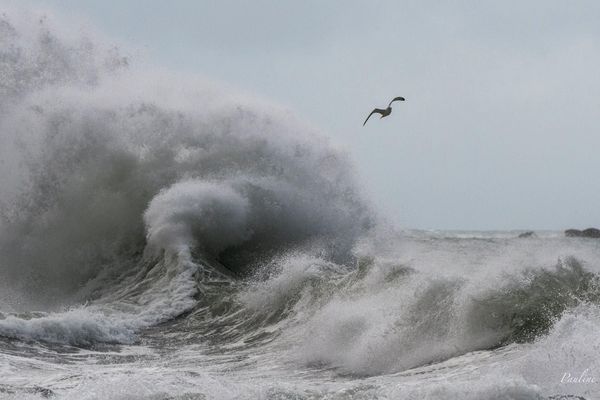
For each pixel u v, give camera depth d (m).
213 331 50.12
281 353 42.91
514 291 39.72
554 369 29.62
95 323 47.47
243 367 40.28
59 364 39.88
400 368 37.38
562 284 40.31
